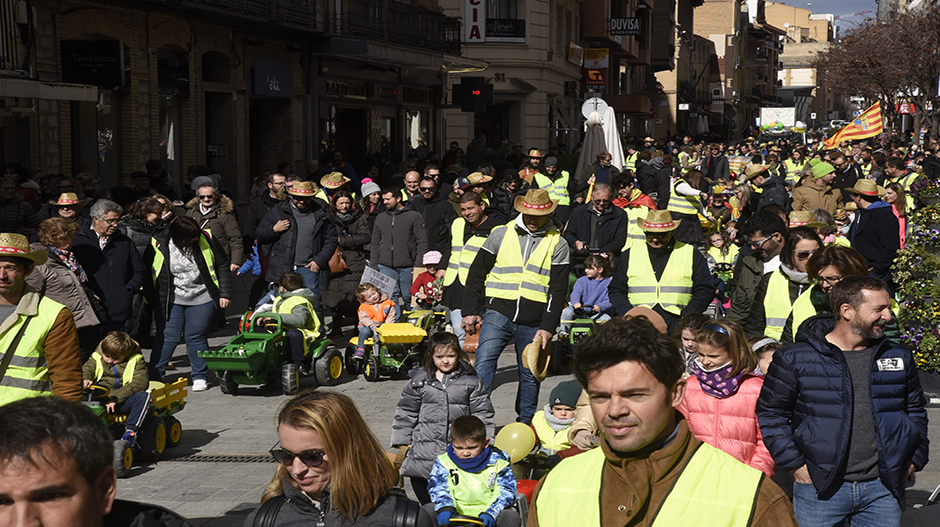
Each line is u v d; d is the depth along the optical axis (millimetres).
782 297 6285
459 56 31328
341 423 3150
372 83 28578
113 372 7633
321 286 11781
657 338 2498
